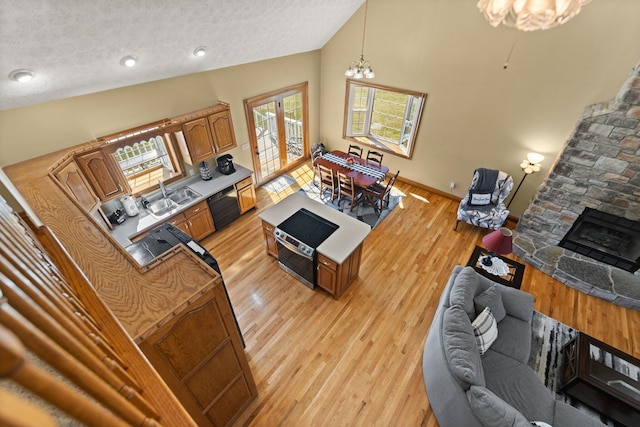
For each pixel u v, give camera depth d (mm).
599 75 3639
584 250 4195
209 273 1873
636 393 2506
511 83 4254
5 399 239
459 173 5391
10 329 351
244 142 5379
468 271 3178
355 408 2855
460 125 4969
